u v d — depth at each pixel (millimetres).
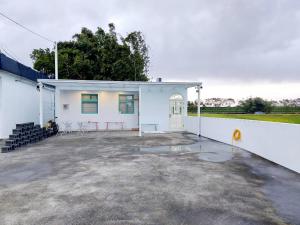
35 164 6543
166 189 4535
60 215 3404
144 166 6324
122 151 8523
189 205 3779
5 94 11539
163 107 16109
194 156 7723
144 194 4266
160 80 15656
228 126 10422
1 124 11344
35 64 22531
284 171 5922
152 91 15992
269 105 36031
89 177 5305
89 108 15898
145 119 15953
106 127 16109
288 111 34469
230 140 10219
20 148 9086
